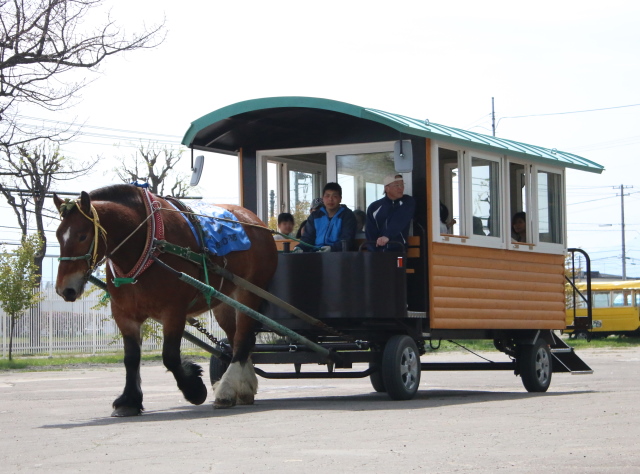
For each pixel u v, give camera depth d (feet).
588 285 46.68
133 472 18.94
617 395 39.19
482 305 39.40
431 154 36.58
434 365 43.11
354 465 19.51
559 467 19.07
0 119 76.54
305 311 35.04
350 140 38.68
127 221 28.78
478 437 23.70
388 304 34.35
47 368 75.20
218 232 31.99
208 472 18.79
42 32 76.02
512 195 42.98
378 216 36.09
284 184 40.65
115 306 30.12
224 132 38.96
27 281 84.28
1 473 19.17
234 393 32.60
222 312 35.63
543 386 43.06
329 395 41.70
